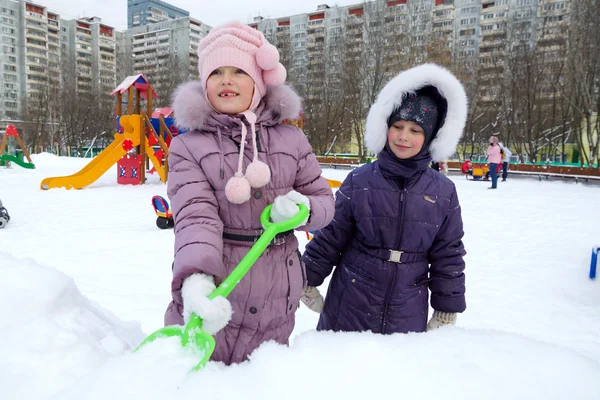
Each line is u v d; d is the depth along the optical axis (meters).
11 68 59.25
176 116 1.59
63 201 8.48
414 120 1.83
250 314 1.51
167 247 4.89
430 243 1.92
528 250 5.13
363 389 0.81
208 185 1.46
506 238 5.76
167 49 68.81
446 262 1.96
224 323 1.03
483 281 4.05
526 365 0.92
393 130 1.87
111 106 41.78
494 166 12.05
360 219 1.92
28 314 1.21
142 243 5.07
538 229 6.34
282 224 1.29
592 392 0.84
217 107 1.59
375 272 1.90
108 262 4.24
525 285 3.95
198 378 0.84
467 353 0.97
